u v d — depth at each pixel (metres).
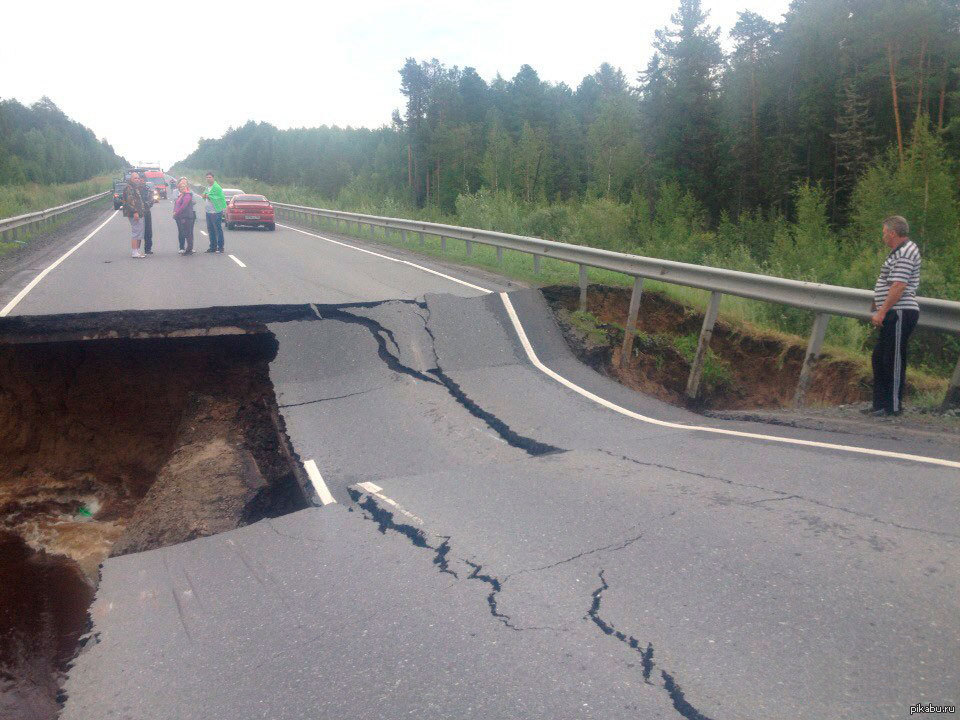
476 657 3.29
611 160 61.44
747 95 53.75
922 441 5.96
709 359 10.59
